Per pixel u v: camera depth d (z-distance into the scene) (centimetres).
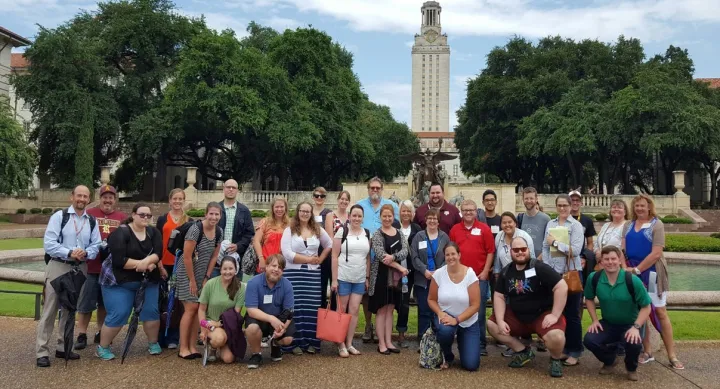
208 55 3894
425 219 852
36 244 2316
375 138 5884
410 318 978
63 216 695
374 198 877
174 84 4100
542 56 4569
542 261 708
